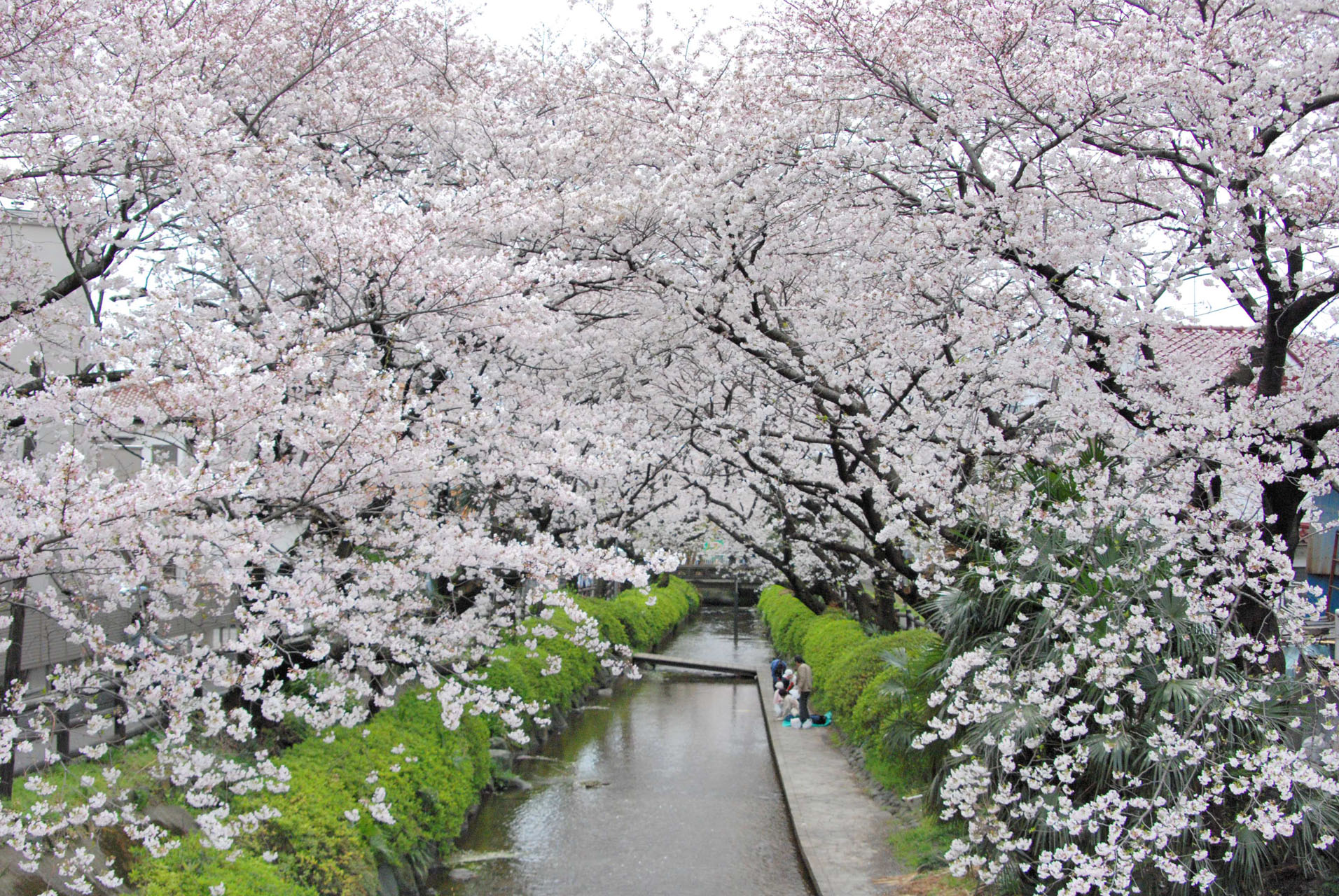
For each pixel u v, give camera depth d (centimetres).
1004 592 647
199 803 472
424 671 616
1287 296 587
